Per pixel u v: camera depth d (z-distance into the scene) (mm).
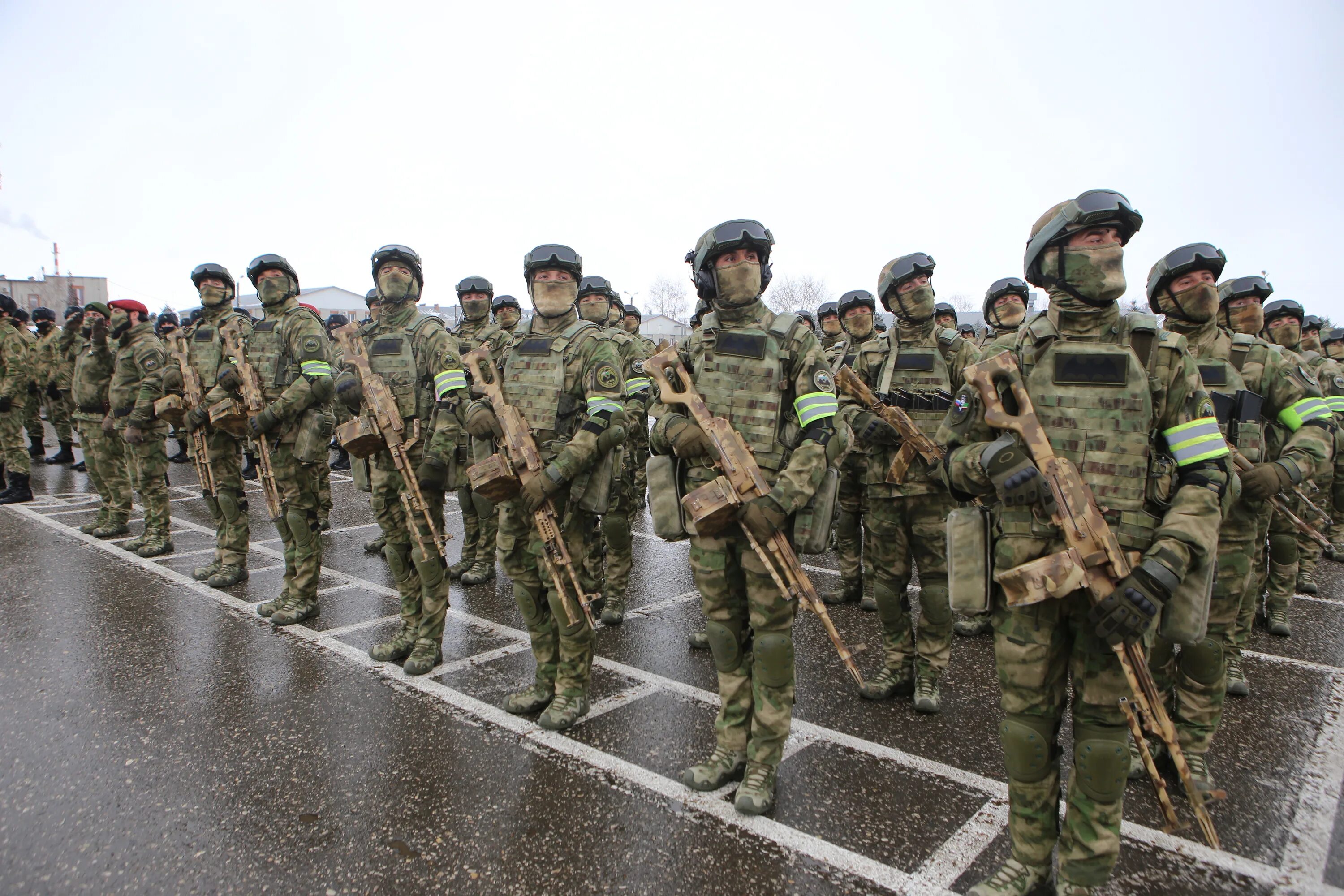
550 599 3623
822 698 4094
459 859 2674
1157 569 2066
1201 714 3105
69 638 4883
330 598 5816
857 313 5219
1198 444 2195
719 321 3176
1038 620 2283
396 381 4445
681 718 3809
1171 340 2275
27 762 3367
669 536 3098
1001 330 5723
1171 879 2568
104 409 7676
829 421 2889
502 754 3428
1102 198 2279
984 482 2389
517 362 3930
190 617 5297
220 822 2904
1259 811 2992
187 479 11500
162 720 3768
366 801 3043
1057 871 2574
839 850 2713
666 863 2643
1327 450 3254
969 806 3014
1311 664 4574
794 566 2816
